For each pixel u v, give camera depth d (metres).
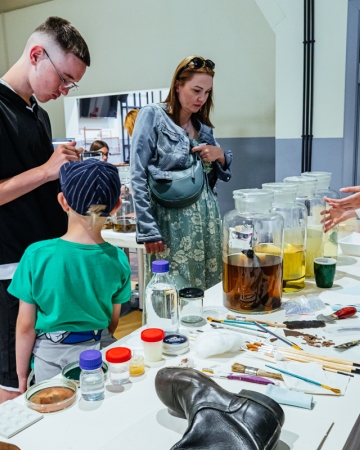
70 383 0.90
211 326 1.19
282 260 1.30
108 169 1.19
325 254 1.66
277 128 3.14
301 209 1.45
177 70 1.95
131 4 4.71
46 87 1.55
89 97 5.27
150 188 1.95
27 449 0.72
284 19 2.95
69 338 1.18
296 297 1.38
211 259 2.03
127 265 1.30
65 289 1.15
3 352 1.59
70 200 1.15
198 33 4.39
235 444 0.64
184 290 1.25
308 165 3.07
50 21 1.52
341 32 2.78
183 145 1.95
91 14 5.00
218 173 2.14
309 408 0.82
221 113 4.43
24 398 0.88
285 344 1.08
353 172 2.96
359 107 2.87
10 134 1.56
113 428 0.78
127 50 4.86
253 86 4.21
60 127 5.58
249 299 1.25
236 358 1.02
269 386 0.88
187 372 0.80
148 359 1.01
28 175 1.50
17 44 5.65
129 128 4.23
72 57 1.51
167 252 1.95
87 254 1.17
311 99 2.96
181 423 0.78
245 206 1.30
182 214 1.92
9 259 1.58
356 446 0.78
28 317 1.20
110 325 1.35
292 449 0.71
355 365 0.97
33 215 1.63
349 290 1.43
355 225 2.17
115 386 0.91
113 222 2.78
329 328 1.15
